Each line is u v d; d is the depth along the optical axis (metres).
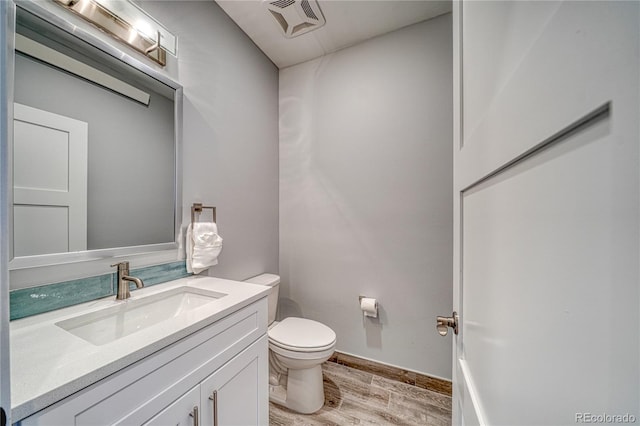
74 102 0.91
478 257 0.53
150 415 0.65
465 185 0.63
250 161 1.78
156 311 1.05
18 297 0.77
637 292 0.17
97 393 0.55
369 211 1.83
